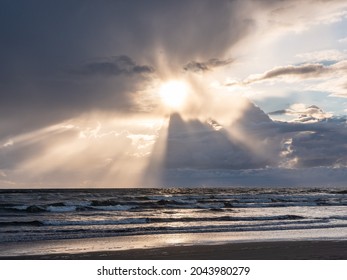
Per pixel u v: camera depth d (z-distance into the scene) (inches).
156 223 1193.4
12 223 1139.9
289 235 918.4
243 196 3065.9
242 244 761.0
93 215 1509.6
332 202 2454.5
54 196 2908.5
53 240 840.9
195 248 717.3
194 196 3021.7
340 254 649.6
